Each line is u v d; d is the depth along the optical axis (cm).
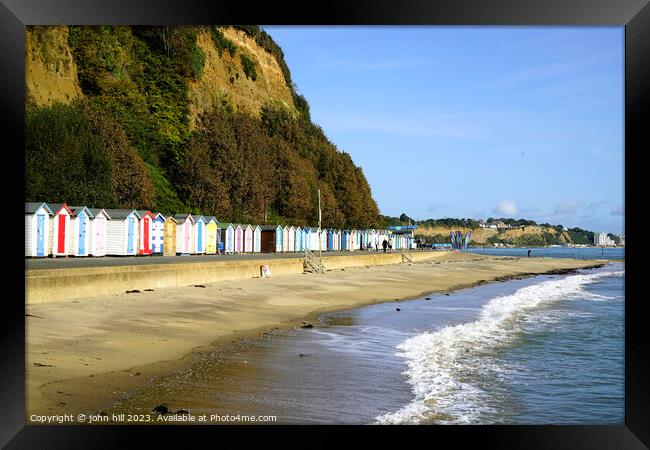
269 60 8706
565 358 1534
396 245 10044
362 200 9875
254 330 1662
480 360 1418
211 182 5197
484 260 8275
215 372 1102
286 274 3622
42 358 1079
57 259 2720
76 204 3662
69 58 4638
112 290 1962
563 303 3066
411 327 1873
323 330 1723
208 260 3184
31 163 3506
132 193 4269
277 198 6950
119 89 4984
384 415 920
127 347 1253
